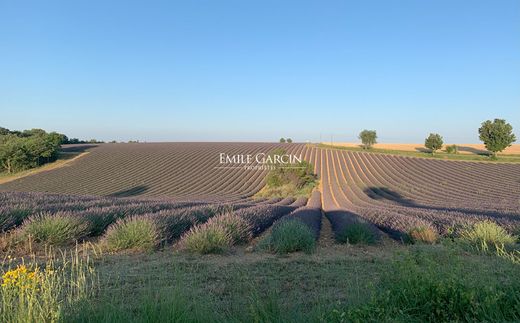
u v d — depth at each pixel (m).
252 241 12.39
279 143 98.38
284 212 22.58
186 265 8.10
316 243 11.93
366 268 7.71
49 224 10.56
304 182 55.12
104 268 7.72
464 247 9.39
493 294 4.38
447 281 4.55
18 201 17.05
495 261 6.92
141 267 7.80
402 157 76.44
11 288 4.39
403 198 43.84
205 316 4.25
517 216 18.52
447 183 52.44
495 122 71.44
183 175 59.94
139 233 10.14
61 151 70.69
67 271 7.16
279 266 8.09
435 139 79.56
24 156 57.88
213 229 10.52
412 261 5.22
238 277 6.48
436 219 15.09
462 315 4.29
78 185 51.44
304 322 4.27
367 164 70.75
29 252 9.49
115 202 20.47
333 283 6.54
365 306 4.08
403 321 4.07
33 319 3.89
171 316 4.11
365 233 12.05
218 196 46.16
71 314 4.15
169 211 14.84
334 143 105.00
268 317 4.29
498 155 77.44
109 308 4.35
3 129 81.94
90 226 12.13
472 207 28.33
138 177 57.53
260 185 55.81
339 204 36.16
